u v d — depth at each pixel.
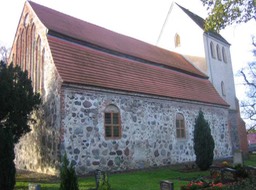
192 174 15.03
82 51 17.03
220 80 29.69
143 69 20.34
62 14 20.34
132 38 25.27
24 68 18.67
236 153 18.02
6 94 12.54
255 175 12.77
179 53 30.52
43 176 13.88
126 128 16.55
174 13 31.33
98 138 15.02
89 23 22.16
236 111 30.28
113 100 16.19
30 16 18.34
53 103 14.70
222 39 31.72
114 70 17.69
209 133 17.11
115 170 15.46
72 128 14.12
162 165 18.33
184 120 20.88
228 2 11.67
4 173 9.41
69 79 14.40
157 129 18.50
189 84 23.83
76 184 8.20
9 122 12.84
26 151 16.97
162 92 19.44
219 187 10.55
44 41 16.25
